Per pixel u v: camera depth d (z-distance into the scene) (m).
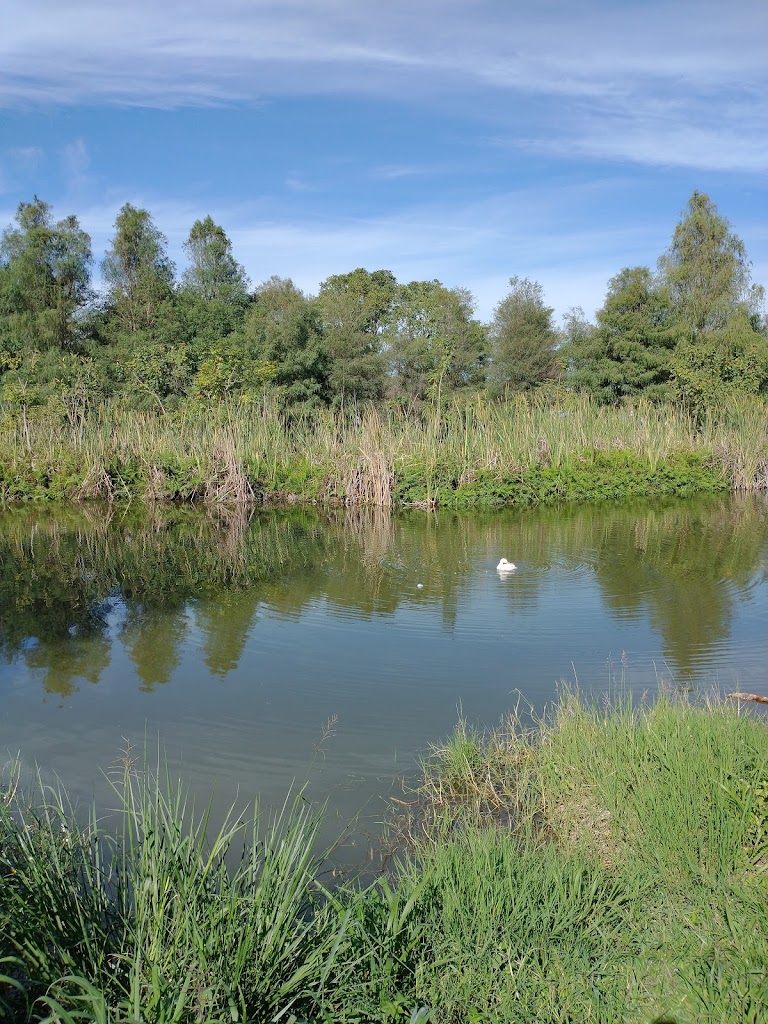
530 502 20.86
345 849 4.97
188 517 18.69
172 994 3.13
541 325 42.06
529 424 22.77
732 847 4.52
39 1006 3.28
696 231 41.72
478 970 3.63
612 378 38.09
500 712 7.08
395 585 11.73
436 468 20.48
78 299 41.88
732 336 37.75
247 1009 3.22
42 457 21.53
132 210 42.72
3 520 18.20
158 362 30.19
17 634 9.49
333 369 36.88
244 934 3.47
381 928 3.80
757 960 3.56
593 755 5.73
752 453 23.00
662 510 19.39
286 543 15.30
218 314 41.69
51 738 6.59
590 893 4.14
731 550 14.22
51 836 4.27
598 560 13.41
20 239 41.44
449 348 33.03
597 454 22.09
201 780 5.85
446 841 4.97
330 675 8.02
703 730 5.62
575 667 8.20
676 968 3.60
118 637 9.34
